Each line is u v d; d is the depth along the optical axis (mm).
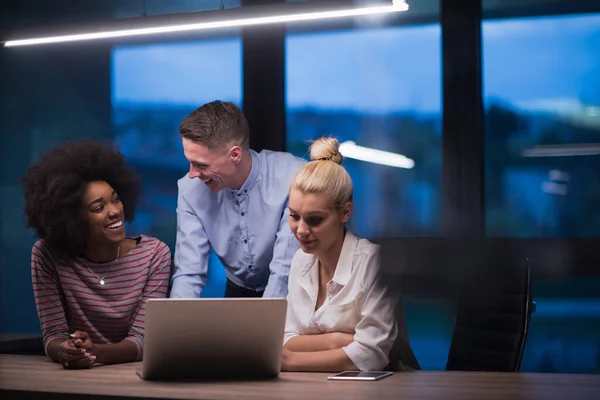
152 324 1749
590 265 3424
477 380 1771
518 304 2424
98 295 2434
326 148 2102
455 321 2584
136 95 4184
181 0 4027
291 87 3869
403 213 3678
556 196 3570
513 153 3617
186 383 1760
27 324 4316
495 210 3615
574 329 3535
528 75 3623
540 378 1799
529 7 3629
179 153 4129
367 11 2477
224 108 2496
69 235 2357
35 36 2820
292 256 2518
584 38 3586
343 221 2094
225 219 2668
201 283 2654
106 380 1818
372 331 1997
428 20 3713
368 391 1602
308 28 3850
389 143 3748
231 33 3986
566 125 3590
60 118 4312
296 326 2188
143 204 4141
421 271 3471
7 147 4375
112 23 2725
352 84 3812
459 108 3594
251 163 2627
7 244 4352
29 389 1672
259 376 1846
